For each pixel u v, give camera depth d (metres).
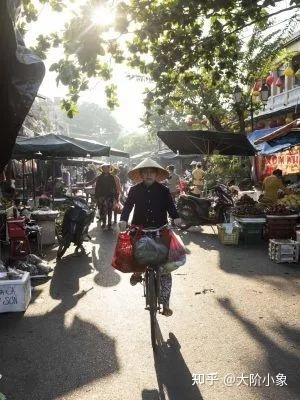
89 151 12.76
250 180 18.22
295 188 12.96
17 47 3.44
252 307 5.32
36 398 3.36
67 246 8.27
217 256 8.47
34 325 4.88
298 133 12.23
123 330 4.68
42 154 13.82
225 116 20.94
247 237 9.84
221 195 11.86
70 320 5.02
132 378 3.64
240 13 7.33
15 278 5.48
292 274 6.94
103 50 5.72
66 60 6.04
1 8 3.02
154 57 8.03
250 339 4.37
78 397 3.36
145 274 4.62
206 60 8.64
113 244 9.83
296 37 18.80
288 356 3.98
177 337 4.46
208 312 5.17
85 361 3.97
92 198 18.95
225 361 3.90
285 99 21.81
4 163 3.80
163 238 4.52
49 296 5.94
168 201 4.66
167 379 3.61
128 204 4.64
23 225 7.34
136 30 6.92
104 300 5.73
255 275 6.90
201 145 14.09
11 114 3.49
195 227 12.70
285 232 9.84
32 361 3.99
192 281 6.57
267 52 16.41
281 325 4.73
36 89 3.50
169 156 32.53
